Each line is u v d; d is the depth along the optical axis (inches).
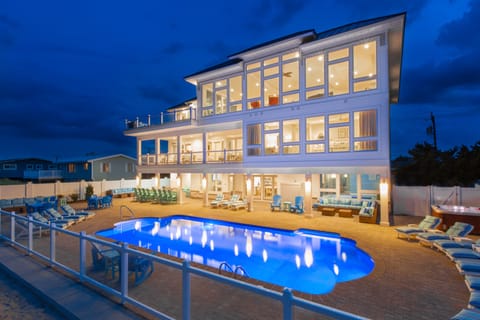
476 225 431.5
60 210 683.4
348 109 540.4
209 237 511.5
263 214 639.8
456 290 235.5
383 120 507.5
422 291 233.3
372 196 699.4
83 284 230.4
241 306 200.1
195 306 200.1
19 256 313.0
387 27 495.5
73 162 1288.1
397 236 430.6
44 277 246.8
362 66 638.5
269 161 641.6
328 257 395.2
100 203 758.5
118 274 268.5
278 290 232.5
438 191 577.9
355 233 452.4
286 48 614.2
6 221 574.6
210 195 1025.5
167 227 591.8
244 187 932.0
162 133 892.0
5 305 206.1
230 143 983.6
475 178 797.9
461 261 274.2
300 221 556.1
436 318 188.2
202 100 783.7
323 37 577.0
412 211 605.3
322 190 786.8
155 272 275.7
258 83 752.3
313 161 581.9
